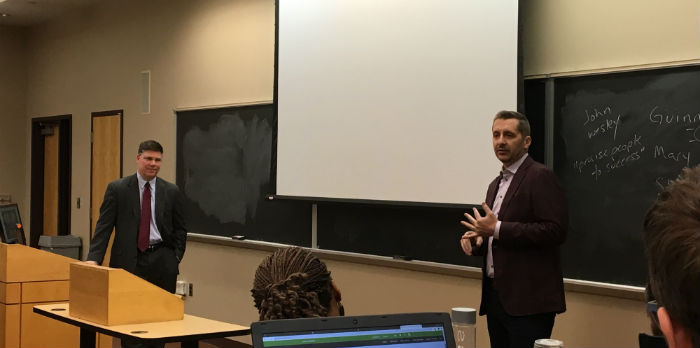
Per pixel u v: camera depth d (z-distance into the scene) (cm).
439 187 402
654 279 51
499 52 372
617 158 334
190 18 633
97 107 770
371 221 459
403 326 129
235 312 575
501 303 303
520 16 362
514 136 313
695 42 308
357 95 452
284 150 505
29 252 443
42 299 446
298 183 493
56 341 450
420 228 427
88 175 785
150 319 317
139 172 441
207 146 606
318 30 480
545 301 296
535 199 299
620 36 334
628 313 328
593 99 344
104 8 755
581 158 348
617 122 334
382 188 436
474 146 384
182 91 641
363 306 465
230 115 581
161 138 667
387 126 433
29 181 906
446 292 411
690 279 47
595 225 343
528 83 371
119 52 732
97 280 312
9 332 436
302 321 122
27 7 797
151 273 438
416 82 416
